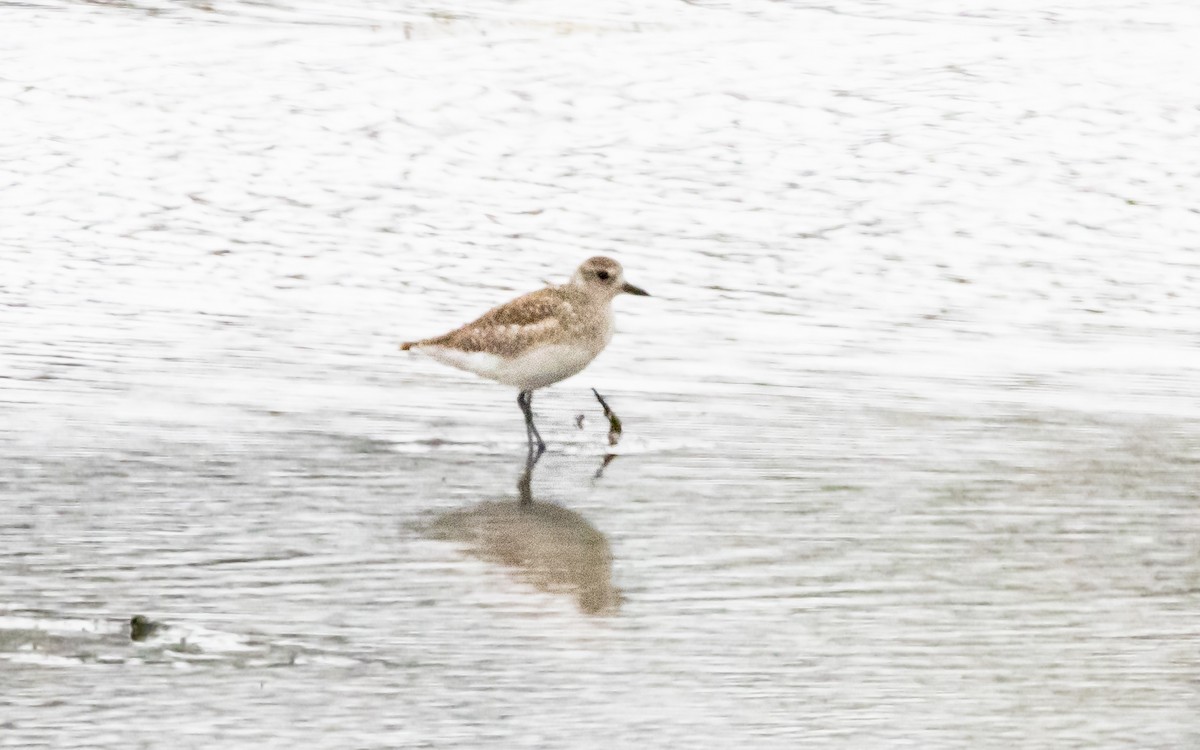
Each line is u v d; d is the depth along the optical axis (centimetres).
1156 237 2044
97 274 1830
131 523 1138
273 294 1791
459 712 845
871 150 2330
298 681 882
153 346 1595
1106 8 3092
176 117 2398
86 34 2761
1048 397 1511
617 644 941
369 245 1967
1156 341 1702
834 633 962
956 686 889
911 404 1486
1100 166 2270
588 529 1152
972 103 2522
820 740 823
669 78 2631
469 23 2922
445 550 1101
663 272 1905
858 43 2845
